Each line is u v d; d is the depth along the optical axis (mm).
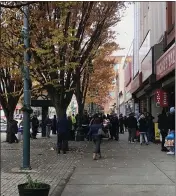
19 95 25094
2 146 22953
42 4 14078
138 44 42375
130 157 16609
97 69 32688
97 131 16234
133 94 46156
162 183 10453
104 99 58094
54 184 10594
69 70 18906
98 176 11680
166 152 18641
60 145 18812
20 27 12164
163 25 26047
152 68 25906
